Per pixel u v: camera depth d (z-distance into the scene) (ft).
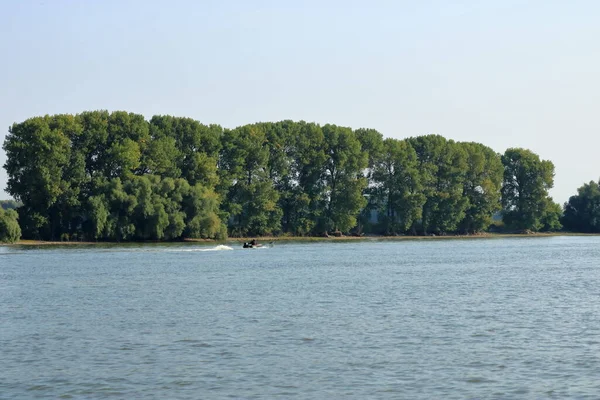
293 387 157.17
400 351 187.52
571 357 178.81
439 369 169.89
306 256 566.36
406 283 347.15
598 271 415.85
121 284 346.74
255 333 212.23
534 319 233.14
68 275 394.73
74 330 220.02
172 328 221.46
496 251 649.61
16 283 353.51
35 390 156.25
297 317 240.32
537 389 153.79
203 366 173.88
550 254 599.16
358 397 150.30
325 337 205.77
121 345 197.16
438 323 227.20
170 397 151.53
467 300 280.51
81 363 177.58
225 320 235.20
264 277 381.60
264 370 170.19
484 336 205.57
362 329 217.77
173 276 388.57
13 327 226.38
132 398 151.02
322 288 325.62
